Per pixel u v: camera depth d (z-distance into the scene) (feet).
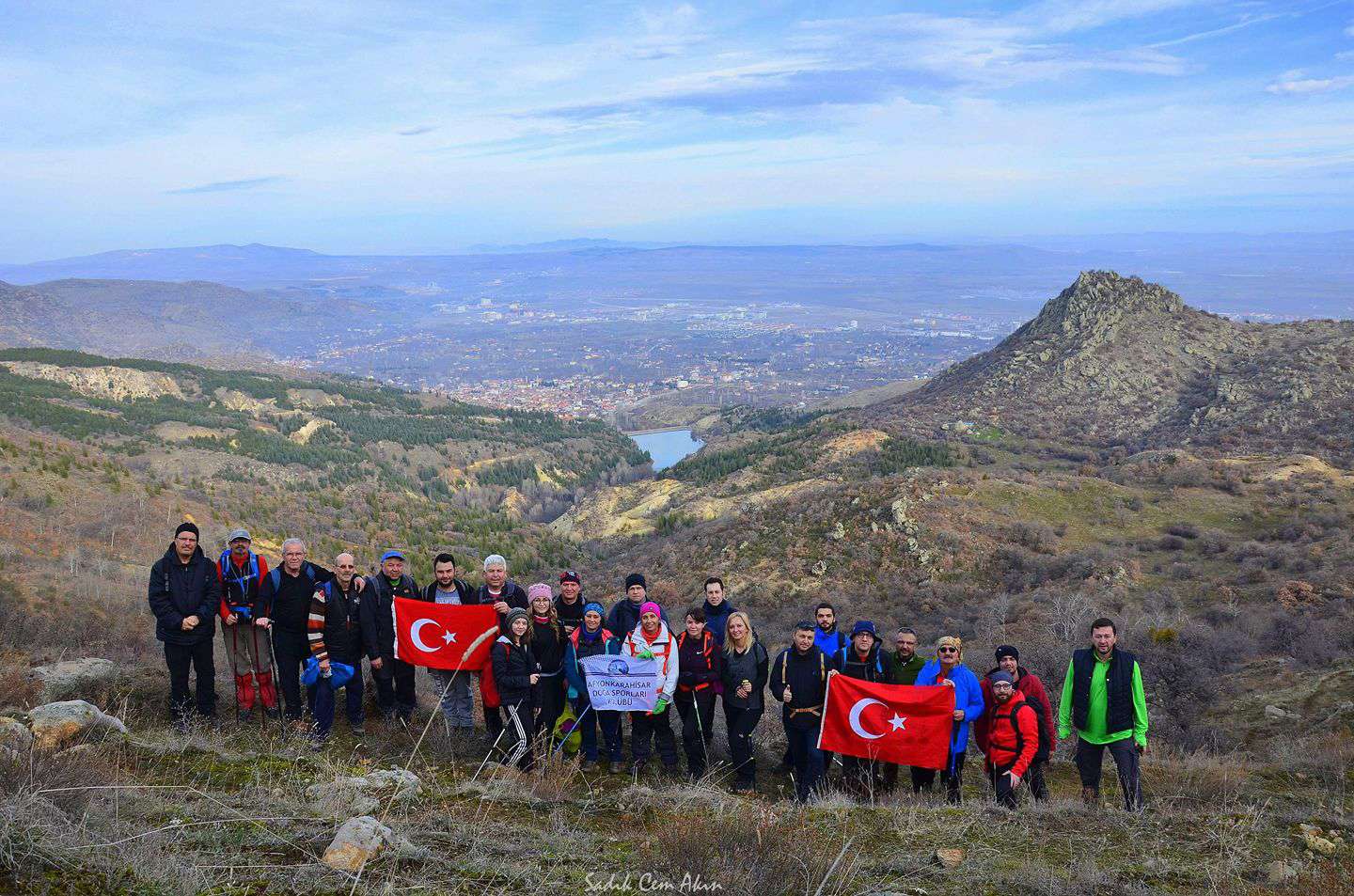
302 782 24.63
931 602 159.74
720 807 24.75
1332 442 337.52
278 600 31.99
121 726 27.78
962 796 32.71
